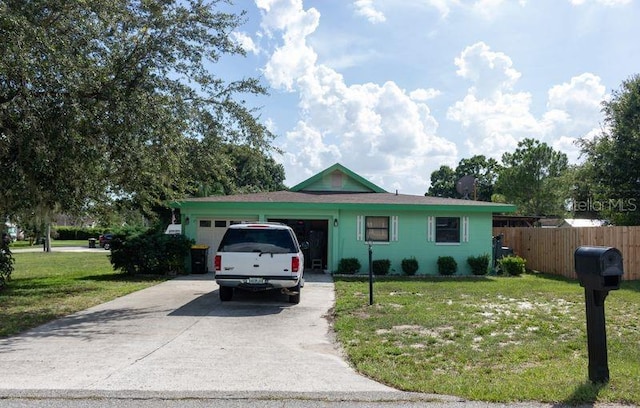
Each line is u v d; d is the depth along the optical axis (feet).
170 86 38.06
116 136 34.09
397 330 27.04
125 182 43.83
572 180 109.91
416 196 70.33
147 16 36.40
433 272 61.05
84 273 62.23
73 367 19.25
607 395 15.46
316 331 27.30
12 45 27.43
